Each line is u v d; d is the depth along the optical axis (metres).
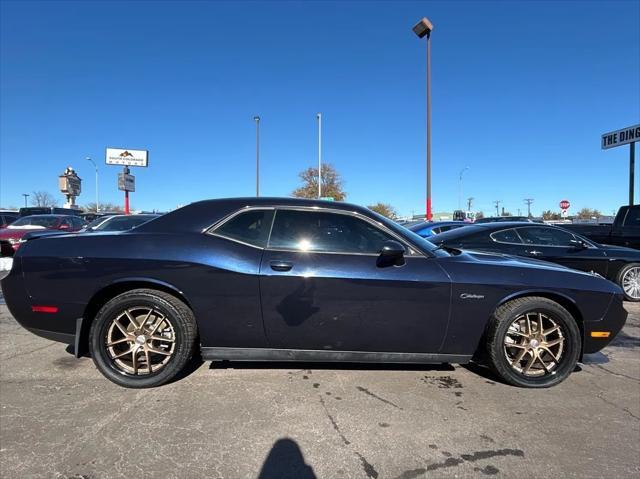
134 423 3.08
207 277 3.54
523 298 3.74
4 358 4.37
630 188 21.50
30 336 5.12
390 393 3.61
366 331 3.59
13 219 17.28
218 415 3.20
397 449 2.80
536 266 3.91
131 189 26.16
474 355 4.00
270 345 3.63
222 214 3.76
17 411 3.25
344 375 3.94
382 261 3.61
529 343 3.73
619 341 5.25
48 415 3.19
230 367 4.08
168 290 3.64
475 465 2.64
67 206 38.31
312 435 2.95
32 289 3.62
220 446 2.81
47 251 3.65
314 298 3.53
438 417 3.22
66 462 2.63
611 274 7.55
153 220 3.82
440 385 3.79
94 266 3.56
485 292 3.64
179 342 3.59
